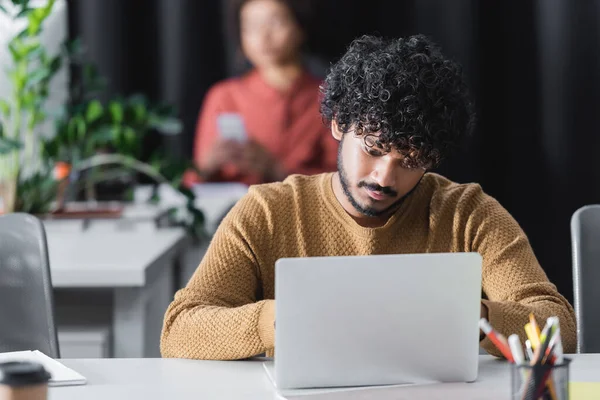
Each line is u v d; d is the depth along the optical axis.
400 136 1.63
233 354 1.63
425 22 4.61
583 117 4.64
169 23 4.58
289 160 4.55
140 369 1.60
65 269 2.55
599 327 1.99
